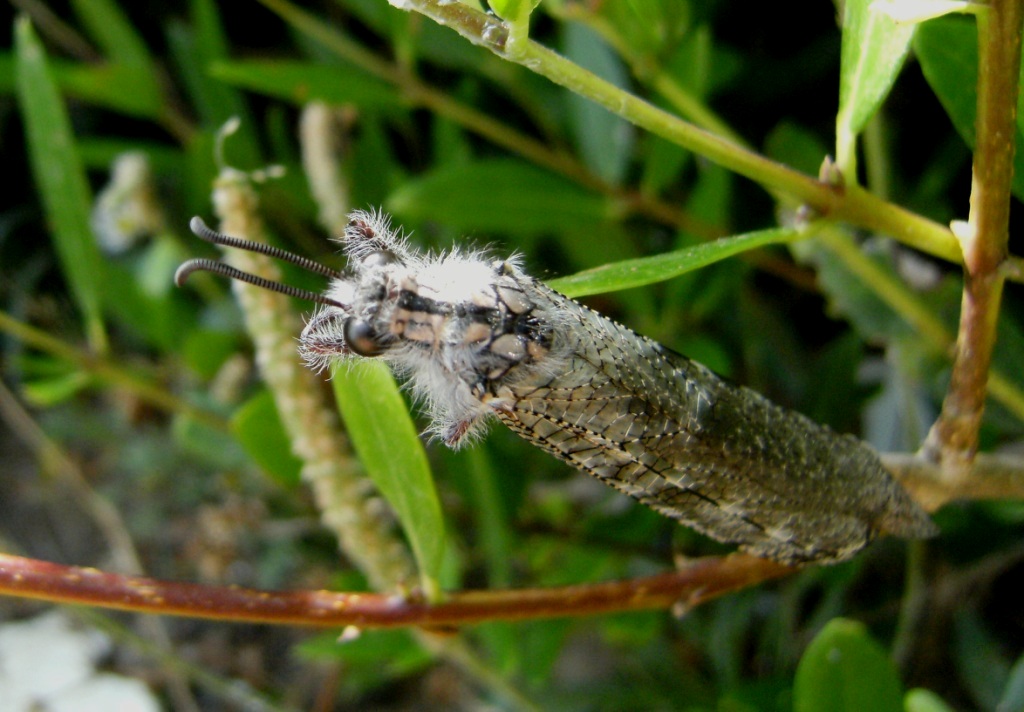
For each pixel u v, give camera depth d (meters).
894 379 0.17
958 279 0.15
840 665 0.12
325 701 0.20
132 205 0.19
